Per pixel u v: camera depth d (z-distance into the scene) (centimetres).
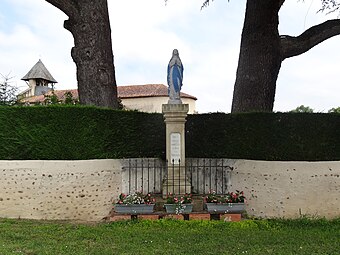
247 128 995
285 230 794
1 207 891
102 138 978
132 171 1030
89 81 1146
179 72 971
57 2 1131
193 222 826
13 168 900
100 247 636
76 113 944
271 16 1192
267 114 970
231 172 1007
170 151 946
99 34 1158
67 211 907
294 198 910
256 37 1229
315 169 918
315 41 1264
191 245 653
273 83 1262
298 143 935
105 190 957
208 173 1045
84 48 1148
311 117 940
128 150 1037
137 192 983
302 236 732
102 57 1159
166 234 728
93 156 956
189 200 876
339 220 883
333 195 914
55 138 926
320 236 734
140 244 659
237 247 643
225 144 1034
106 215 952
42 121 928
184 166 945
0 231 738
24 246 630
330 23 1265
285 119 950
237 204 873
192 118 1084
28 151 916
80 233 734
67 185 910
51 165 909
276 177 926
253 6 1226
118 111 1023
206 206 882
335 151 934
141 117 1070
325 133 936
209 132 1061
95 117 969
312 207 907
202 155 1062
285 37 1274
